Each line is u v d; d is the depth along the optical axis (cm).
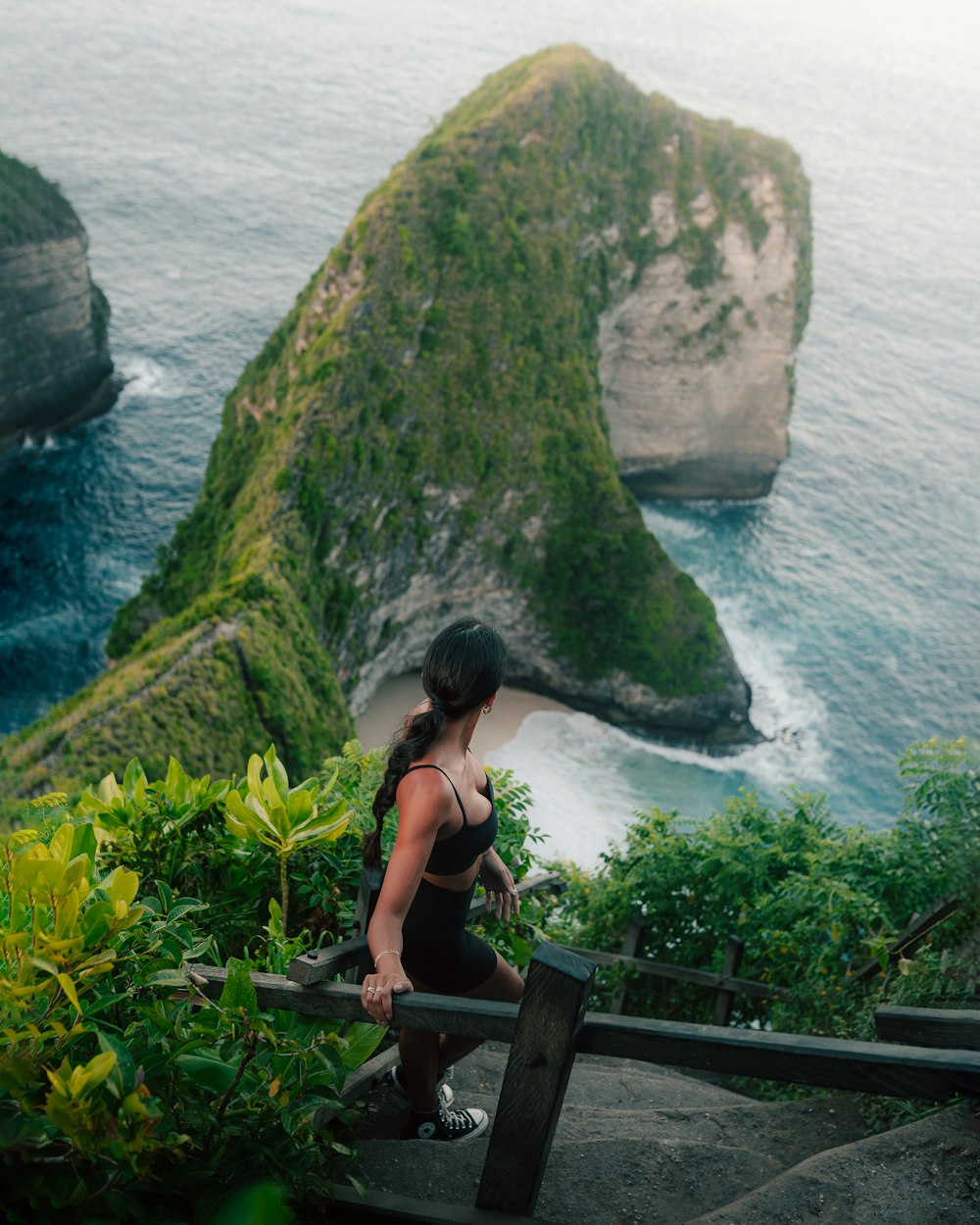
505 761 7031
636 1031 256
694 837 950
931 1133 341
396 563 6888
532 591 7569
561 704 7669
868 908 694
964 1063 225
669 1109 479
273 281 15500
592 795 6888
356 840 448
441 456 6894
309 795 353
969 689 8350
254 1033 262
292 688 5369
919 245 19900
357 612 6669
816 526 10419
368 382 6619
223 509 7550
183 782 429
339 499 6400
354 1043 277
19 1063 231
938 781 682
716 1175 350
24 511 9356
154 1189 246
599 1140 367
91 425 10544
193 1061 263
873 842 756
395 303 6775
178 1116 258
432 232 7044
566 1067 258
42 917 255
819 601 9294
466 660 293
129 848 415
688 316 8969
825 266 18262
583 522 7525
